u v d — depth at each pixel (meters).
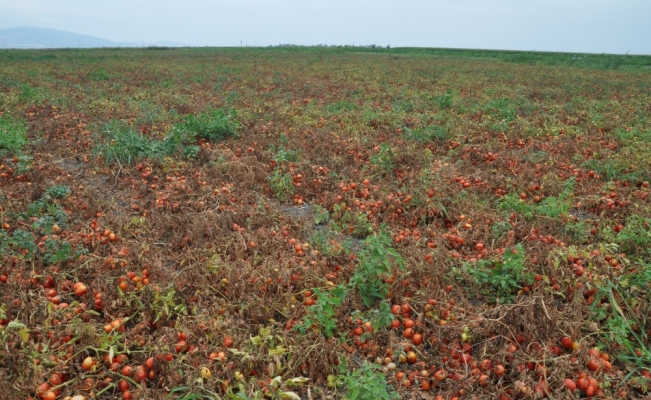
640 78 29.50
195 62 38.31
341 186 8.20
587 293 5.02
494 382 4.02
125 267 5.50
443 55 56.56
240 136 11.80
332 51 61.34
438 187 7.66
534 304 4.52
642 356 4.16
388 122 13.44
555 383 3.92
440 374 4.04
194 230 6.42
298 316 4.73
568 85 24.48
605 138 11.89
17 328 4.27
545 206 7.11
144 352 4.20
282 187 8.16
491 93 20.73
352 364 4.25
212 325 4.48
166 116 13.84
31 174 8.48
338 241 6.49
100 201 7.45
